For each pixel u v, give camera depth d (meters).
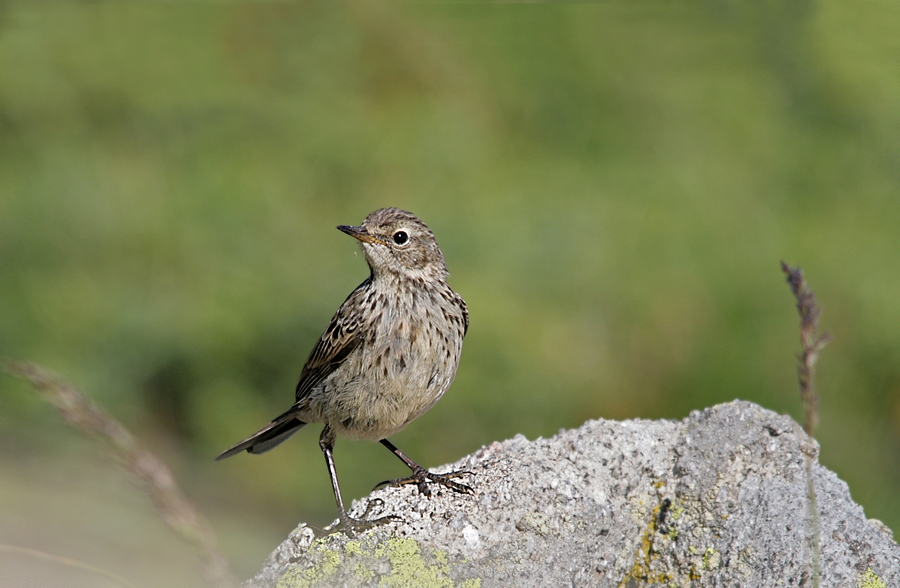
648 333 15.68
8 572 9.55
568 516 6.03
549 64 21.53
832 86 20.33
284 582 5.72
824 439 13.99
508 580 5.79
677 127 20.23
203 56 20.56
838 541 5.83
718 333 15.61
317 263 16.28
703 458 6.21
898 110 19.66
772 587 5.73
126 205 16.78
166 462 13.58
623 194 18.53
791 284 5.02
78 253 16.05
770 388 14.80
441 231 17.08
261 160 18.75
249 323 15.00
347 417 7.35
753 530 5.88
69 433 13.07
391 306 7.19
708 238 17.28
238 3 21.69
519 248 16.91
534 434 13.85
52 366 14.10
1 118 18.22
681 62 21.44
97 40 19.98
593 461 6.34
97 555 10.44
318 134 19.27
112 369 14.42
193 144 18.86
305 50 21.03
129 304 15.17
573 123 20.56
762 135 19.83
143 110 19.16
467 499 6.17
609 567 6.12
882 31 20.56
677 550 6.04
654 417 14.89
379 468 13.52
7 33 19.62
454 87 21.09
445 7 22.81
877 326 15.36
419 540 5.86
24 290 15.16
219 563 5.32
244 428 14.16
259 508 13.05
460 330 7.43
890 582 5.76
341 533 6.21
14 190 16.52
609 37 22.33
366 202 18.36
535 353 14.73
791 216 17.97
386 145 19.42
